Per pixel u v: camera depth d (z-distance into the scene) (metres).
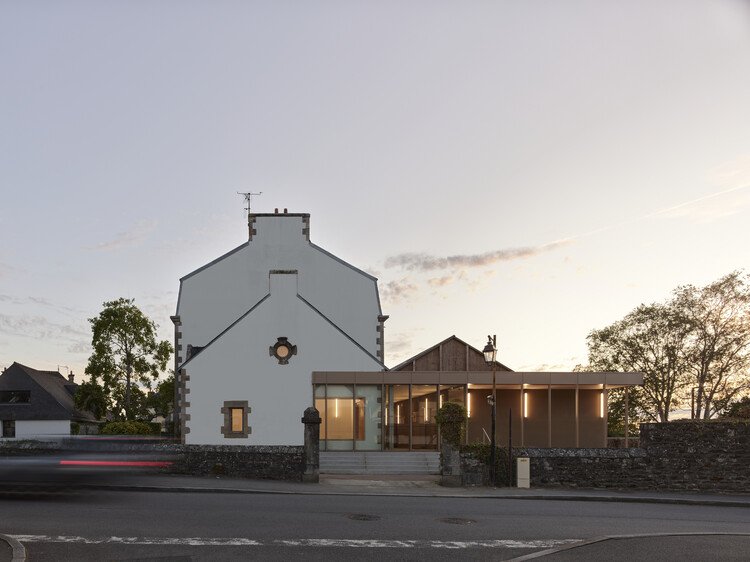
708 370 45.84
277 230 36.66
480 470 20.31
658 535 12.05
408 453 27.36
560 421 30.50
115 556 9.41
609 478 20.45
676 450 20.48
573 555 10.32
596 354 50.41
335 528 11.95
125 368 47.38
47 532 10.82
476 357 31.33
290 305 30.28
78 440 20.16
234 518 12.60
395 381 28.64
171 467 19.55
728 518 15.08
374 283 36.28
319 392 29.17
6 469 16.70
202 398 29.42
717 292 45.66
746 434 20.14
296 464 20.16
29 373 53.38
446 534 11.74
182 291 35.97
